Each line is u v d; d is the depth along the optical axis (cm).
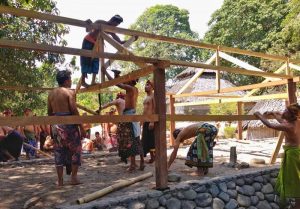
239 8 2803
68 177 536
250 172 532
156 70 427
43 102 1184
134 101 573
